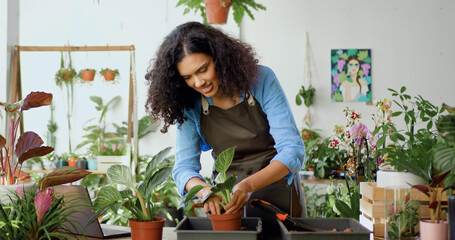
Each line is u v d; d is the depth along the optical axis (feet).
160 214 16.90
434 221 4.38
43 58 21.04
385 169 5.74
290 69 20.49
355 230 4.65
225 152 4.69
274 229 5.33
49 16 21.02
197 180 6.11
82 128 20.84
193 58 5.53
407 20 20.20
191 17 20.52
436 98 20.06
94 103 20.92
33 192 4.99
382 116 7.68
